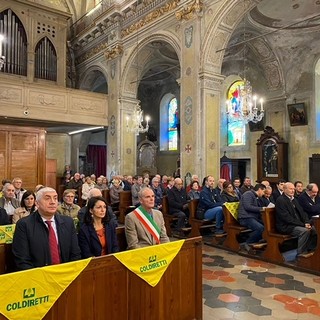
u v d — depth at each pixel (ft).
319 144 38.50
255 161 46.50
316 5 33.55
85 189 33.45
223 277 16.14
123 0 42.22
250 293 14.06
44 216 9.92
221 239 22.45
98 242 11.50
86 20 52.49
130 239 12.46
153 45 42.70
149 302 9.74
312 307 12.63
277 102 42.86
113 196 33.09
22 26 45.83
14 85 39.99
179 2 34.45
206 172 30.73
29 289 7.48
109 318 8.87
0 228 14.10
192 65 32.30
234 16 30.58
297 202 19.74
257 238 20.51
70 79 56.29
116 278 9.04
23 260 9.20
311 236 17.80
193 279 10.91
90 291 8.52
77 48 55.93
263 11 35.68
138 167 61.21
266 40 40.93
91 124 45.93
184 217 25.95
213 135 31.53
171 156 61.98
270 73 43.21
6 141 31.55
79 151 60.44
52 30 48.73
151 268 9.77
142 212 12.90
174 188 27.20
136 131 42.70
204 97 30.96
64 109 43.75
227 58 47.52
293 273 16.74
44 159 33.68
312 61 39.06
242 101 29.99
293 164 41.11
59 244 10.01
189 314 10.74
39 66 47.57
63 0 56.34
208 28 31.01
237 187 30.07
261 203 22.26
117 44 44.60
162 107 64.64
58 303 7.93
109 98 47.01
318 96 39.01
